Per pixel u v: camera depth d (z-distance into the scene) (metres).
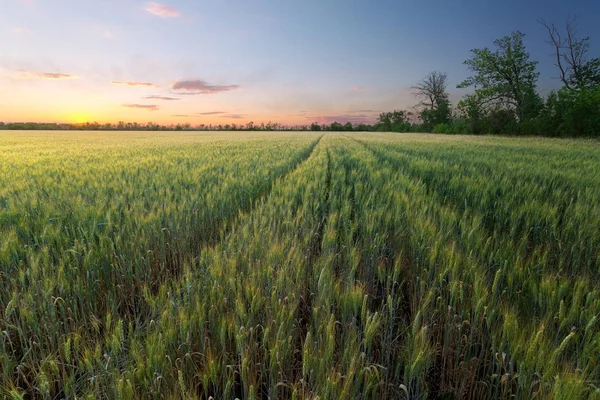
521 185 6.66
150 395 1.86
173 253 4.00
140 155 13.97
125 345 2.46
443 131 59.03
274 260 2.99
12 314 2.72
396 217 4.22
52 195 5.12
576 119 33.06
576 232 3.89
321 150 19.30
